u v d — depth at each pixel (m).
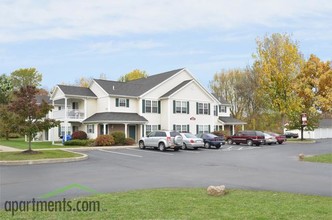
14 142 40.34
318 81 42.44
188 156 25.27
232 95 73.75
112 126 40.53
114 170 16.73
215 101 48.56
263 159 23.03
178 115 43.56
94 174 15.21
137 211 7.70
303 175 14.84
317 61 46.41
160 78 46.12
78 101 43.59
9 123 22.64
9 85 71.06
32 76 89.38
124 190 10.95
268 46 51.25
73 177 14.21
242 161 21.62
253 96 69.88
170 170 16.78
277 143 44.41
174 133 32.22
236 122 51.88
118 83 44.78
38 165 19.11
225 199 9.12
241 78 72.44
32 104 22.53
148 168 17.67
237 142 40.91
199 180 13.36
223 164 19.77
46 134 46.44
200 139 32.31
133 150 30.58
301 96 49.00
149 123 42.62
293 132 71.06
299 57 49.28
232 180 13.34
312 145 40.53
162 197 9.38
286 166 18.67
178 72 45.94
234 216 7.22
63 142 37.53
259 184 12.30
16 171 16.31
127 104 42.03
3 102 57.03
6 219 7.09
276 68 49.91
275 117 67.00
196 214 7.39
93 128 40.72
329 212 7.64
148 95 42.88
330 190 11.01
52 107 23.53
